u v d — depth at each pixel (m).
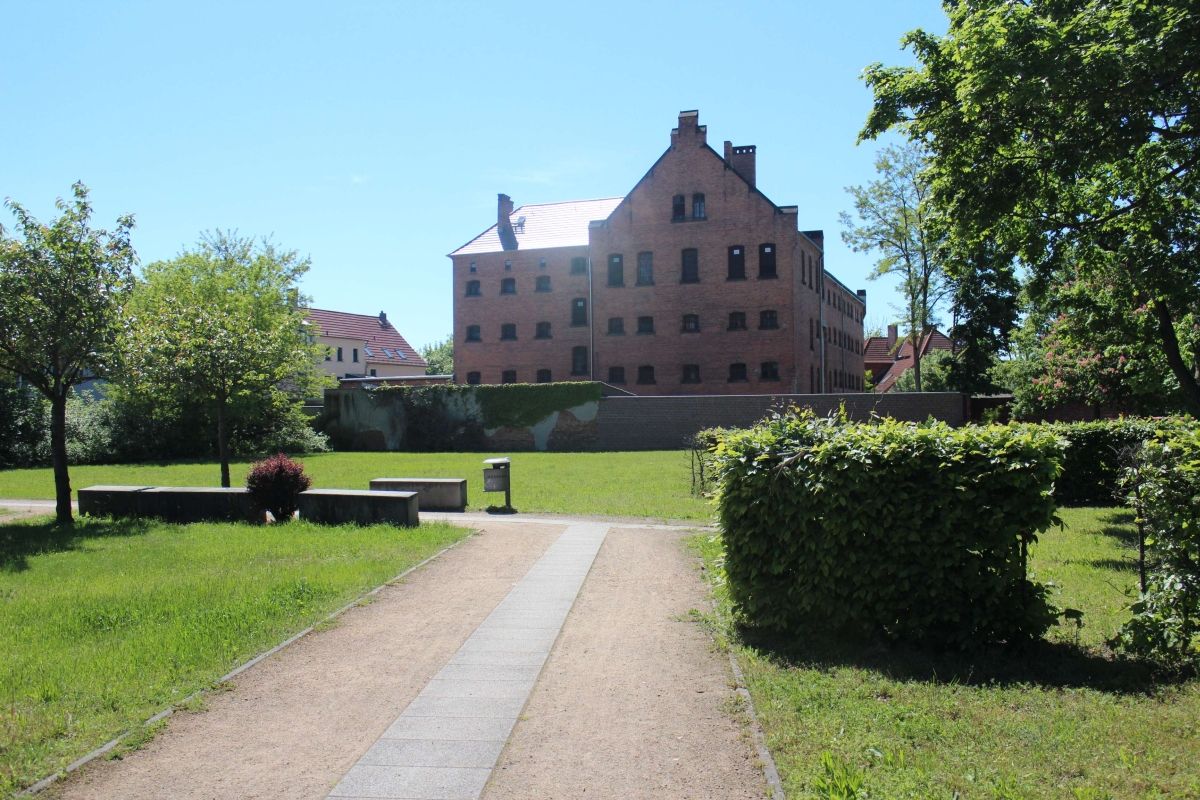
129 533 14.07
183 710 5.75
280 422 38.31
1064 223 14.05
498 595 9.17
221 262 43.38
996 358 44.09
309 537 12.88
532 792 4.52
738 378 45.94
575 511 16.03
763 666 6.61
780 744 5.01
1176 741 4.89
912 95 13.33
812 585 7.27
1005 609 6.91
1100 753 4.74
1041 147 12.63
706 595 9.16
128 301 16.86
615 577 10.09
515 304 51.09
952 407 35.12
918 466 7.01
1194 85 11.30
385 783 4.66
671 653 7.06
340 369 76.81
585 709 5.76
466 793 4.53
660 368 47.06
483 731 5.38
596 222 48.16
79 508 16.55
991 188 13.00
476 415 39.84
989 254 15.27
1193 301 12.56
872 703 5.66
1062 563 10.45
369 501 14.26
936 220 14.81
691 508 16.31
